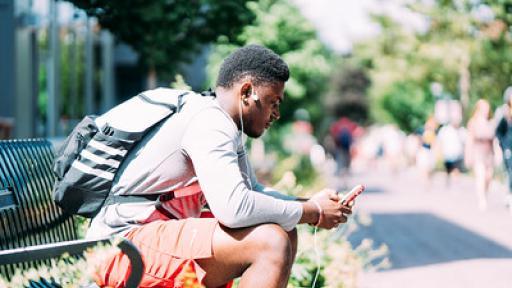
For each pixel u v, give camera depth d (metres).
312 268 5.65
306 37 19.39
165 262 3.41
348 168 30.91
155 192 3.53
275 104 3.65
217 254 3.36
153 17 9.31
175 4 9.62
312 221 3.63
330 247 6.17
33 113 16.11
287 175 7.61
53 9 16.45
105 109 21.06
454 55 26.30
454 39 26.06
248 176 3.93
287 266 3.30
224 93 3.62
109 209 3.52
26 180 3.96
